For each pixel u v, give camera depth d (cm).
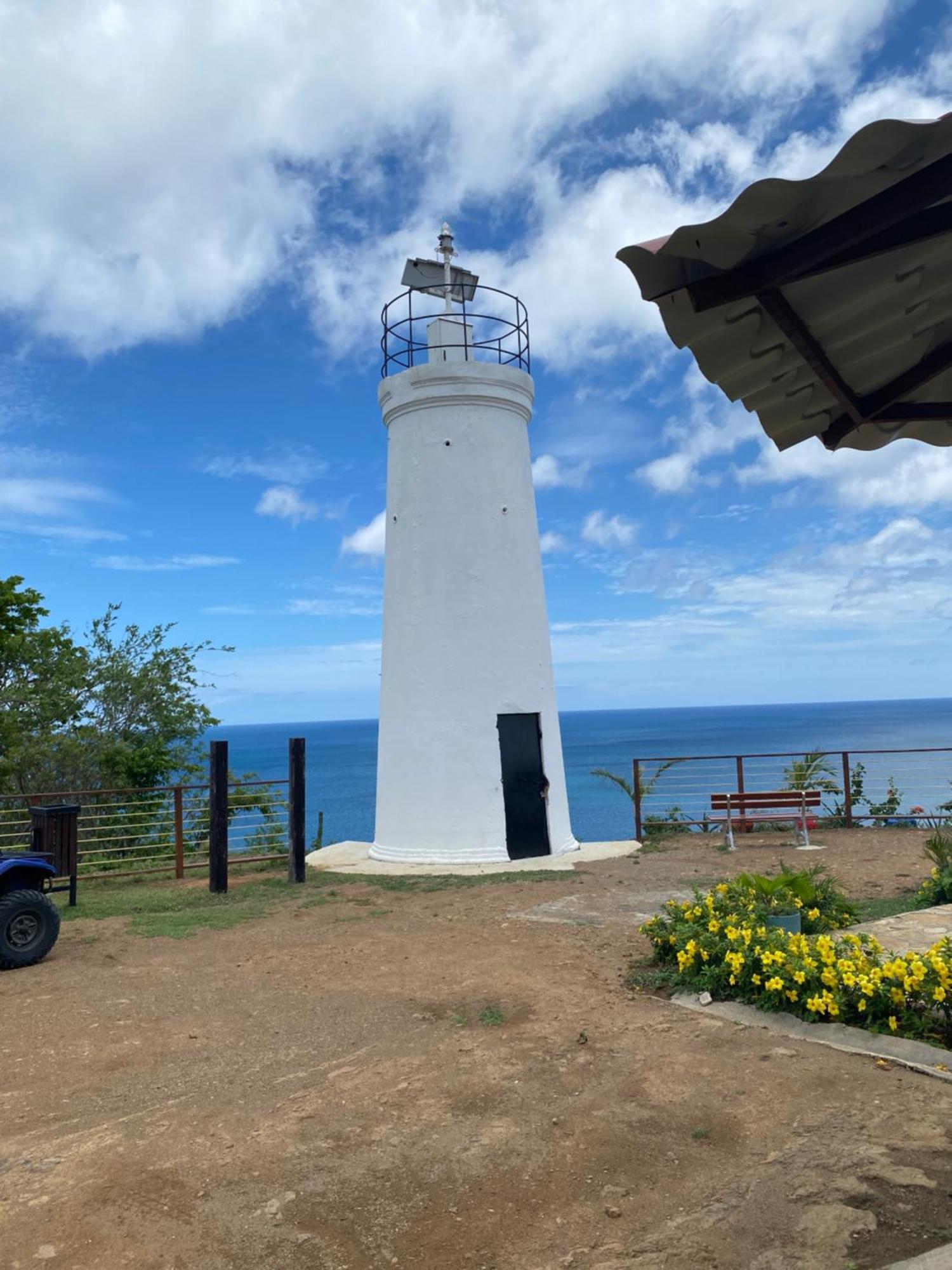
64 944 909
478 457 1430
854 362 326
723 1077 495
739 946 635
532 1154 421
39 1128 475
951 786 1866
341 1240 358
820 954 594
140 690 2027
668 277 259
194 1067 558
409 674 1419
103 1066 565
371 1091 503
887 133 199
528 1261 341
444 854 1357
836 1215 356
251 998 703
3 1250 355
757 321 294
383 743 1468
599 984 689
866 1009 547
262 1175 410
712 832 1534
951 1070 484
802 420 368
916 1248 333
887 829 1505
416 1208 380
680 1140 429
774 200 225
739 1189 382
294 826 1274
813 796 1373
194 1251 353
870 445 391
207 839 1728
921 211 237
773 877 1078
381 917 1002
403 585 1443
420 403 1434
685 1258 337
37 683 1939
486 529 1422
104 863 1422
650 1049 543
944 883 893
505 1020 615
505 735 1401
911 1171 385
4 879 848
